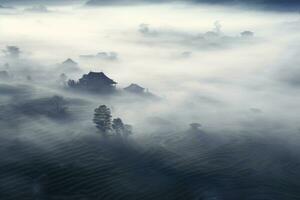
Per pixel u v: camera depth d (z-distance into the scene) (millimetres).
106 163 152125
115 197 129375
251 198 130375
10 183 134375
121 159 156125
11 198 126125
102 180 139500
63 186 134625
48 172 143000
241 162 156375
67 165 149000
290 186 138000
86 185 136125
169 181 140250
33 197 127250
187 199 130250
